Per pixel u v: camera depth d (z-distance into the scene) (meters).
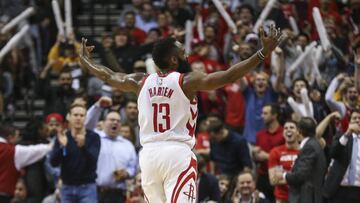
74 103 31.38
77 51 38.34
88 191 29.41
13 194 30.12
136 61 36.72
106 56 37.31
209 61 37.12
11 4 44.53
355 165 27.31
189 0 45.94
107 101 30.73
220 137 31.41
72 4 45.53
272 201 31.52
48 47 43.72
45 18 43.94
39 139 32.72
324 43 34.19
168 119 19.97
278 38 19.02
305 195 26.70
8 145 29.88
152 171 19.97
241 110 34.81
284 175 27.30
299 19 40.59
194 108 20.17
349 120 30.05
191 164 19.89
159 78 20.22
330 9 41.38
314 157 26.69
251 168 31.27
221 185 30.34
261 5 39.66
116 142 30.98
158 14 42.41
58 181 31.38
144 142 20.14
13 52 41.03
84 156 29.27
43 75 38.09
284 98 33.91
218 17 40.22
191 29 38.22
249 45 33.69
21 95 42.38
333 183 27.47
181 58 20.62
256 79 33.94
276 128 31.83
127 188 30.42
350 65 33.62
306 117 27.16
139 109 20.30
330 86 31.44
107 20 47.06
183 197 19.66
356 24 40.25
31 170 31.44
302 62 34.50
